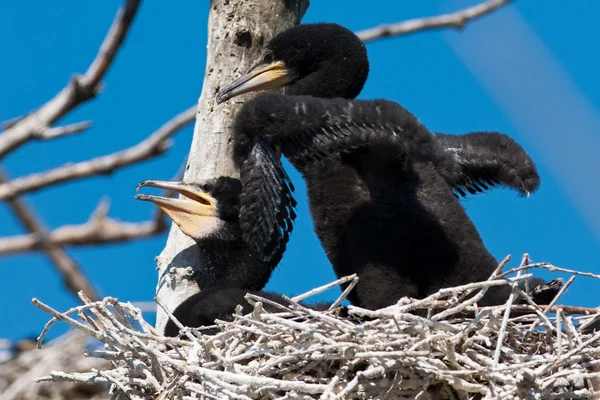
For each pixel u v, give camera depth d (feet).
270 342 33.65
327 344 32.45
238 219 43.70
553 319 34.68
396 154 38.83
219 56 45.55
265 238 38.52
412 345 32.50
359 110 38.34
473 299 33.04
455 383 32.53
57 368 46.26
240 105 44.80
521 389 31.58
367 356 31.96
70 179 33.50
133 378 34.40
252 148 39.11
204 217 43.57
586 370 33.32
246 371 32.96
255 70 45.03
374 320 33.94
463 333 32.53
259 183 38.65
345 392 31.81
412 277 38.70
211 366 33.32
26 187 33.32
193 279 42.98
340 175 39.96
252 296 33.73
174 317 36.29
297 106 38.78
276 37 45.29
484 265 38.40
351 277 33.40
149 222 37.04
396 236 38.70
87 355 34.50
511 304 33.65
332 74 44.86
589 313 34.60
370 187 39.75
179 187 43.83
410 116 38.70
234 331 33.96
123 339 34.24
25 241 36.60
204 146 44.60
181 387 33.47
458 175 41.60
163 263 43.91
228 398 32.04
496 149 43.27
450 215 38.96
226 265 43.62
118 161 33.78
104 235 37.04
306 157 38.58
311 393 32.42
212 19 46.16
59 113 32.30
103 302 34.81
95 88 32.35
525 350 34.35
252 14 45.85
